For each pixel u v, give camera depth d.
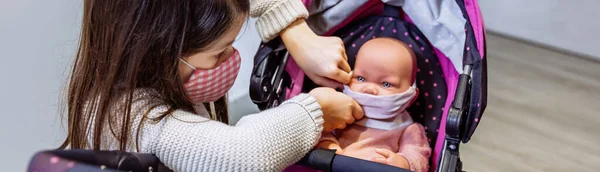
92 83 0.81
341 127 1.01
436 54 1.08
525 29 2.37
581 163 1.71
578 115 1.93
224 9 0.75
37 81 1.29
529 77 2.13
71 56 1.22
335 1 1.09
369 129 1.04
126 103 0.76
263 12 1.00
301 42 1.01
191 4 0.74
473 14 0.98
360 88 1.03
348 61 1.13
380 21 1.12
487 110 1.94
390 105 1.02
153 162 0.71
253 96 0.97
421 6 1.05
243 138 0.74
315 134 0.83
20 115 1.31
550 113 1.93
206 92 0.87
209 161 0.73
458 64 0.99
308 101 0.84
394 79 1.03
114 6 0.75
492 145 1.78
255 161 0.74
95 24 0.78
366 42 1.09
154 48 0.75
